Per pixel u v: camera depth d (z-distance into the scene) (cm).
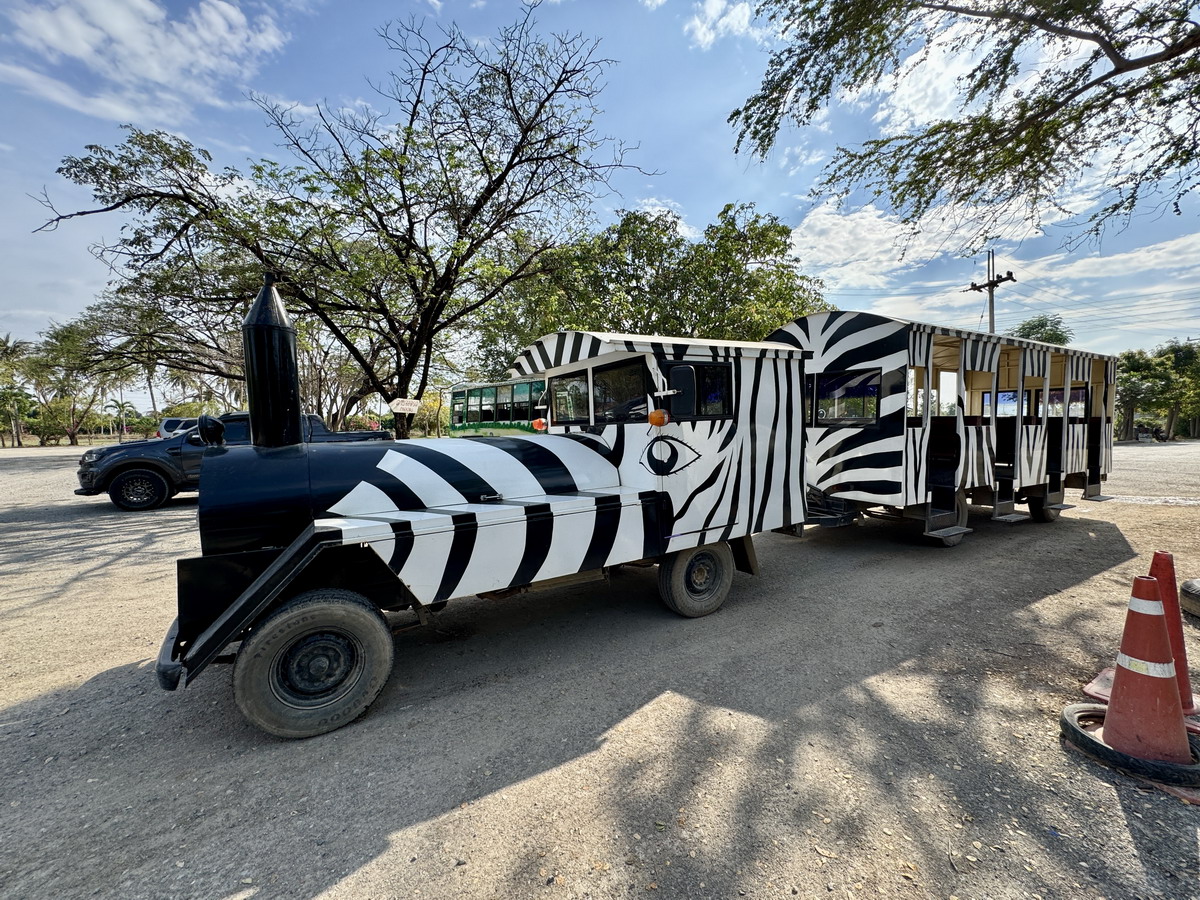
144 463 982
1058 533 734
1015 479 726
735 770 243
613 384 424
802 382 487
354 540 283
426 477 339
